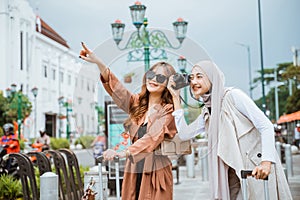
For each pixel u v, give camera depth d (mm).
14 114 29031
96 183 5109
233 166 3602
